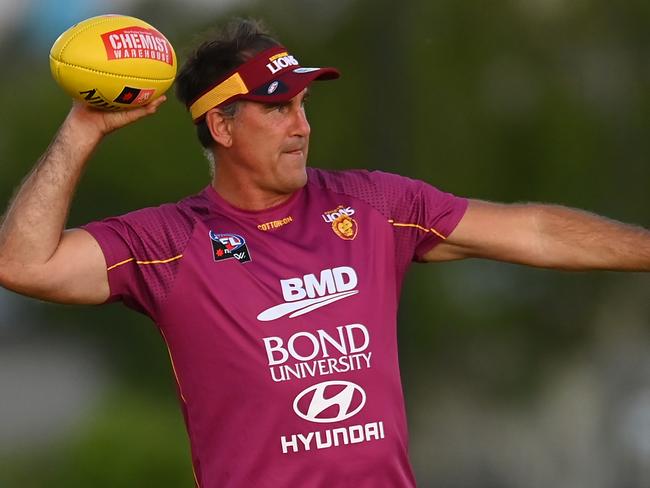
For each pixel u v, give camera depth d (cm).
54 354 7512
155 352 7194
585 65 7188
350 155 6869
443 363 6875
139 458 4594
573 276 6981
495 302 7038
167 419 5122
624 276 6919
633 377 6631
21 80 7238
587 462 6256
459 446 6475
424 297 6844
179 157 6844
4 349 7638
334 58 6819
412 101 6925
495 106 7069
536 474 6266
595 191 7188
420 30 6869
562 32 7125
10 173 7131
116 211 6888
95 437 4650
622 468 6156
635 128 7181
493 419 6706
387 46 6838
